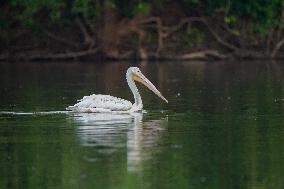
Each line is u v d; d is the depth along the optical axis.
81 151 18.88
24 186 16.33
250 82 34.00
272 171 17.05
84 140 20.06
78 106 24.55
